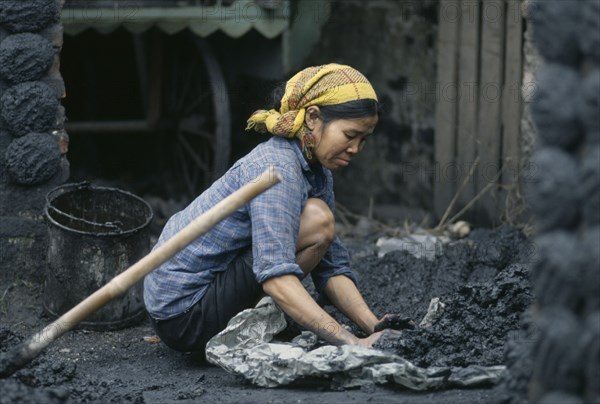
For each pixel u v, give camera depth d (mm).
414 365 4383
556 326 3256
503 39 7703
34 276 6141
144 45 9281
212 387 4711
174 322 4926
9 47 5863
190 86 9695
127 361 5305
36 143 5977
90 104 9953
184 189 9844
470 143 8031
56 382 4684
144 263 4277
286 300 4586
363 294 6078
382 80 8969
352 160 9258
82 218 6152
